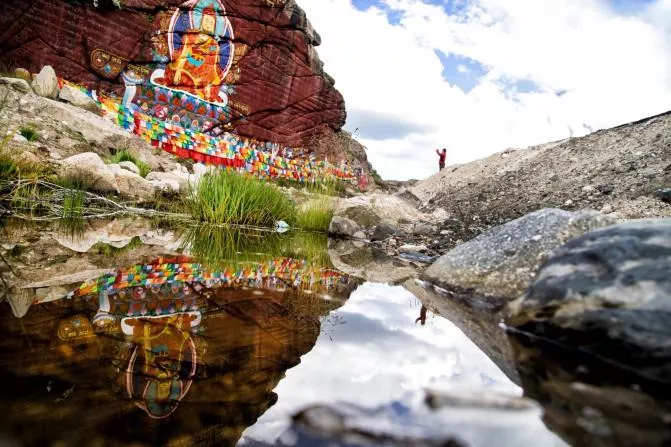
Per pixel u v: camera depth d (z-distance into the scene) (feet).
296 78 43.60
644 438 2.43
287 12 41.39
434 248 17.19
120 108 31.35
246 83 39.34
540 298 5.01
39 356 3.22
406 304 6.40
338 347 3.97
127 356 3.35
